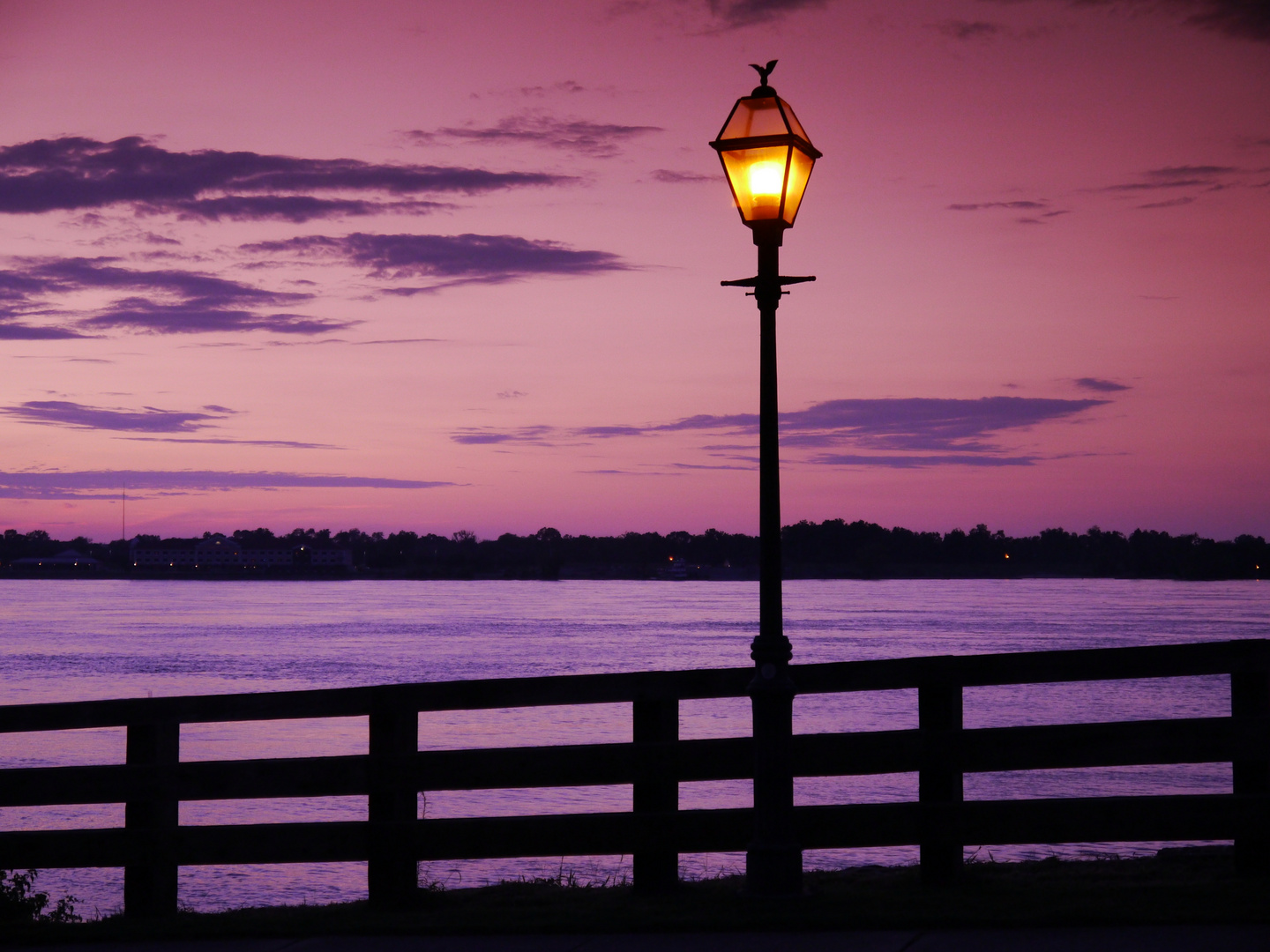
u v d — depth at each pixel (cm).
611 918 693
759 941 631
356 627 12600
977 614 15288
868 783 2700
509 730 3875
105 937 716
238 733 3816
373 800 784
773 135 716
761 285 736
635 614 16138
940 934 630
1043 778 2819
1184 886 723
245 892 1750
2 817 2309
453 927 689
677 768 755
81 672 6988
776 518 730
